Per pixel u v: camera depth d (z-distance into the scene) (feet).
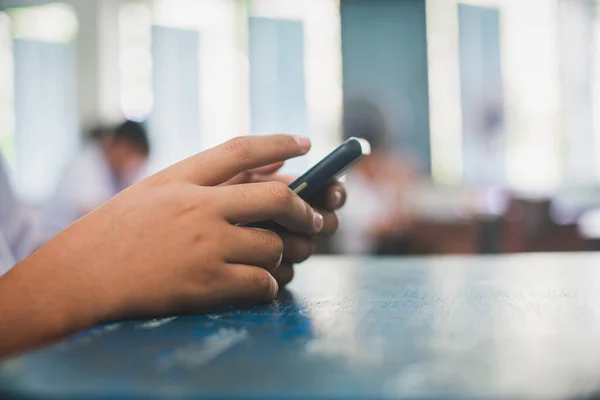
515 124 16.51
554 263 2.88
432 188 15.99
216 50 16.62
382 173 9.59
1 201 3.98
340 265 3.20
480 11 16.39
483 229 8.81
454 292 1.70
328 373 0.75
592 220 11.20
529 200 9.48
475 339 0.96
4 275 1.42
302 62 16.62
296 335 1.03
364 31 16.31
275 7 16.52
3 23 16.38
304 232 1.78
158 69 16.47
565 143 16.39
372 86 16.31
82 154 10.02
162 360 0.84
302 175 1.79
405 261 3.37
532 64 16.44
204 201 1.49
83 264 1.40
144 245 1.43
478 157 16.47
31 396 0.67
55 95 16.35
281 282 1.95
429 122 16.29
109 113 16.16
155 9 16.35
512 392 0.66
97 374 0.76
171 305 1.40
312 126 16.63
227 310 1.45
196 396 0.66
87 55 16.03
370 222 9.20
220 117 16.74
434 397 0.64
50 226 9.82
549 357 0.83
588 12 16.34
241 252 1.49
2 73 16.47
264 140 1.69
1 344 1.30
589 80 16.42
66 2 16.05
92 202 9.81
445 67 16.28
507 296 1.57
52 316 1.33
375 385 0.69
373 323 1.14
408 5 16.16
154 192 1.52
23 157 16.48
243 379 0.73
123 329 1.15
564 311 1.28
